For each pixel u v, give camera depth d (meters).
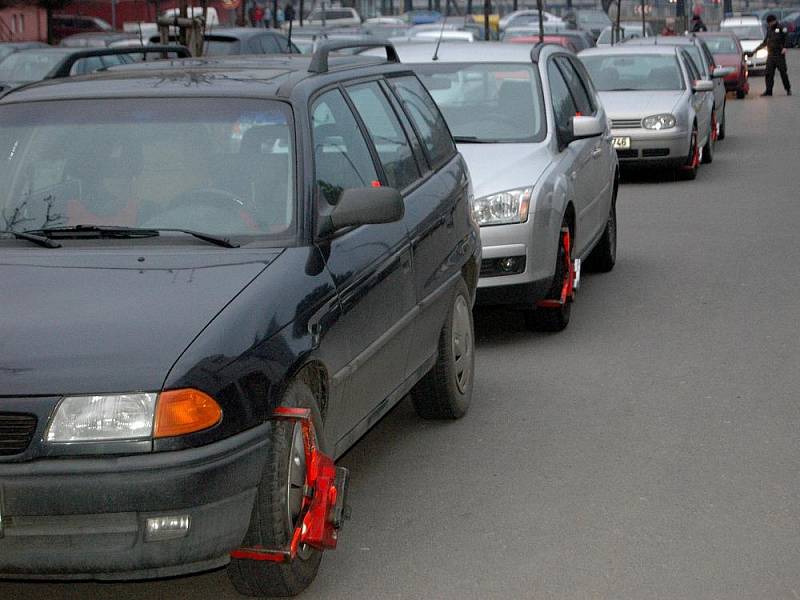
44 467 4.99
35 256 6.03
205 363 5.19
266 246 6.19
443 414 8.46
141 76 7.29
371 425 6.91
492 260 10.33
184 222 6.36
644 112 22.09
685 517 6.70
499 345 10.69
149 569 5.12
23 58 23.81
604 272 13.95
